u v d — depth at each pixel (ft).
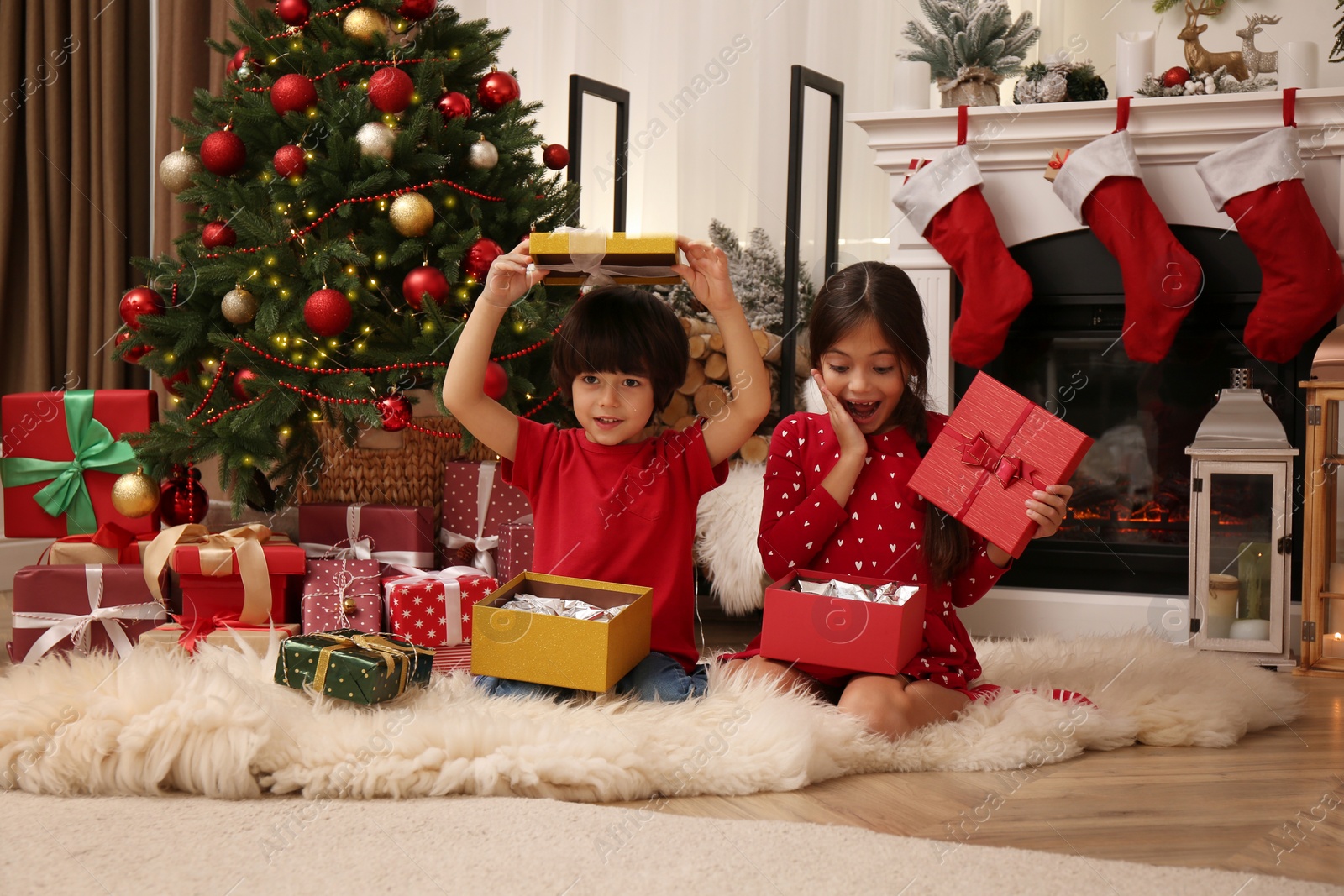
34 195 9.94
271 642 5.34
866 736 4.60
